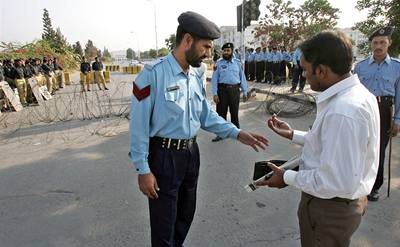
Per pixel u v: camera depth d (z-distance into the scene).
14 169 4.61
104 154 5.14
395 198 3.41
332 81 1.37
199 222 3.06
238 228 2.96
